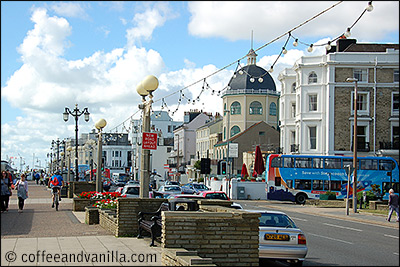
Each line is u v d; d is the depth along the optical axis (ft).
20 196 81.82
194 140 358.02
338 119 176.55
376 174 146.72
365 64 176.35
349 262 42.32
